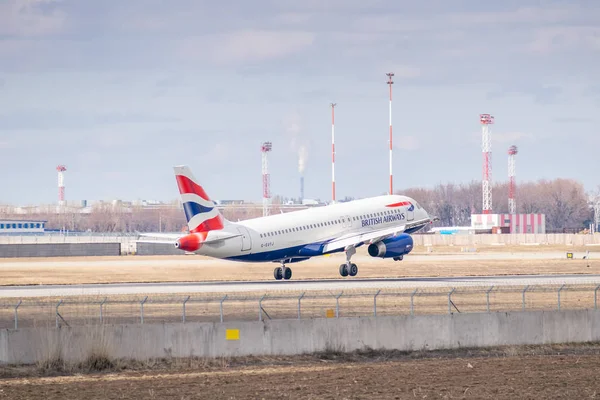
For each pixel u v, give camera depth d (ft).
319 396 493.77
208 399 486.38
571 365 598.75
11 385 529.45
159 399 486.38
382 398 488.85
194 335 621.72
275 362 618.03
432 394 499.51
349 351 652.48
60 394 501.56
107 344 595.47
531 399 486.38
